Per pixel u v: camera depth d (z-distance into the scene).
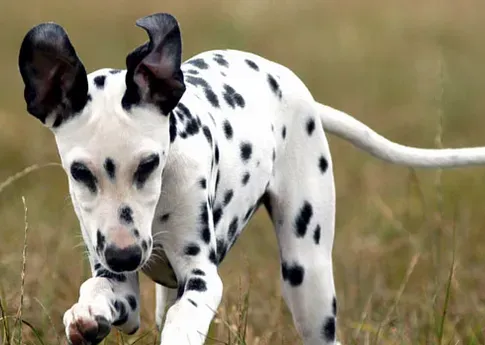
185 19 35.47
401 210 17.47
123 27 34.00
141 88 8.97
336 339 11.78
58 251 14.22
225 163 10.26
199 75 10.52
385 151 11.96
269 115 10.89
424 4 38.88
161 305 11.66
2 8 36.22
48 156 20.31
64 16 35.53
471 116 25.16
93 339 9.06
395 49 32.41
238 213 10.56
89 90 8.98
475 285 14.22
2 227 16.06
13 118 23.17
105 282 9.39
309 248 11.22
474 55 31.66
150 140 8.98
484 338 12.22
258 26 35.22
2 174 19.52
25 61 8.97
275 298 13.44
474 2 39.03
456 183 19.11
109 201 8.95
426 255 14.84
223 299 12.96
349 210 18.14
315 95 27.00
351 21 36.12
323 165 11.30
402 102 26.30
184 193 9.52
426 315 12.73
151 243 9.09
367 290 14.16
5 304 11.53
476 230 16.19
